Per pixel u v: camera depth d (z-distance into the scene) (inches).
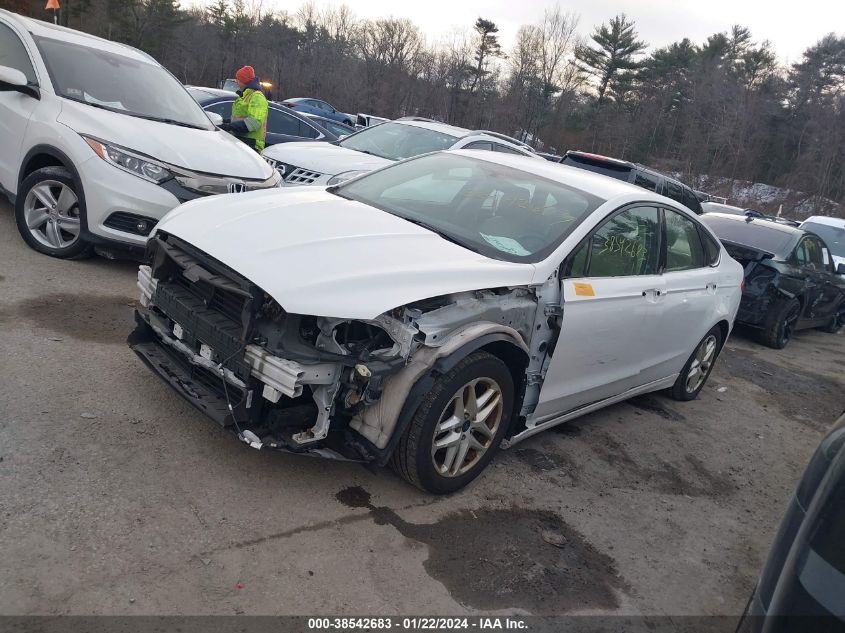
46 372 153.5
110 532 110.1
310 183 288.0
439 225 157.2
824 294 398.0
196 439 140.9
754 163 2437.3
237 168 238.7
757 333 364.2
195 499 122.7
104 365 163.0
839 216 2071.9
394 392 124.4
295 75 2378.2
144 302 150.8
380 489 139.1
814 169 2233.0
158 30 2215.8
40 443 127.9
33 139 224.4
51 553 103.2
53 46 248.2
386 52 2491.4
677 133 2647.6
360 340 125.7
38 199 224.2
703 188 2375.7
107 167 211.6
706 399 249.9
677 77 2746.1
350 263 125.4
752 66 2765.7
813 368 340.5
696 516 160.6
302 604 104.7
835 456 78.4
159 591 101.0
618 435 197.0
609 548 138.6
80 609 95.0
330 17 2527.1
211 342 126.7
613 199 171.5
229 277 124.7
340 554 117.3
